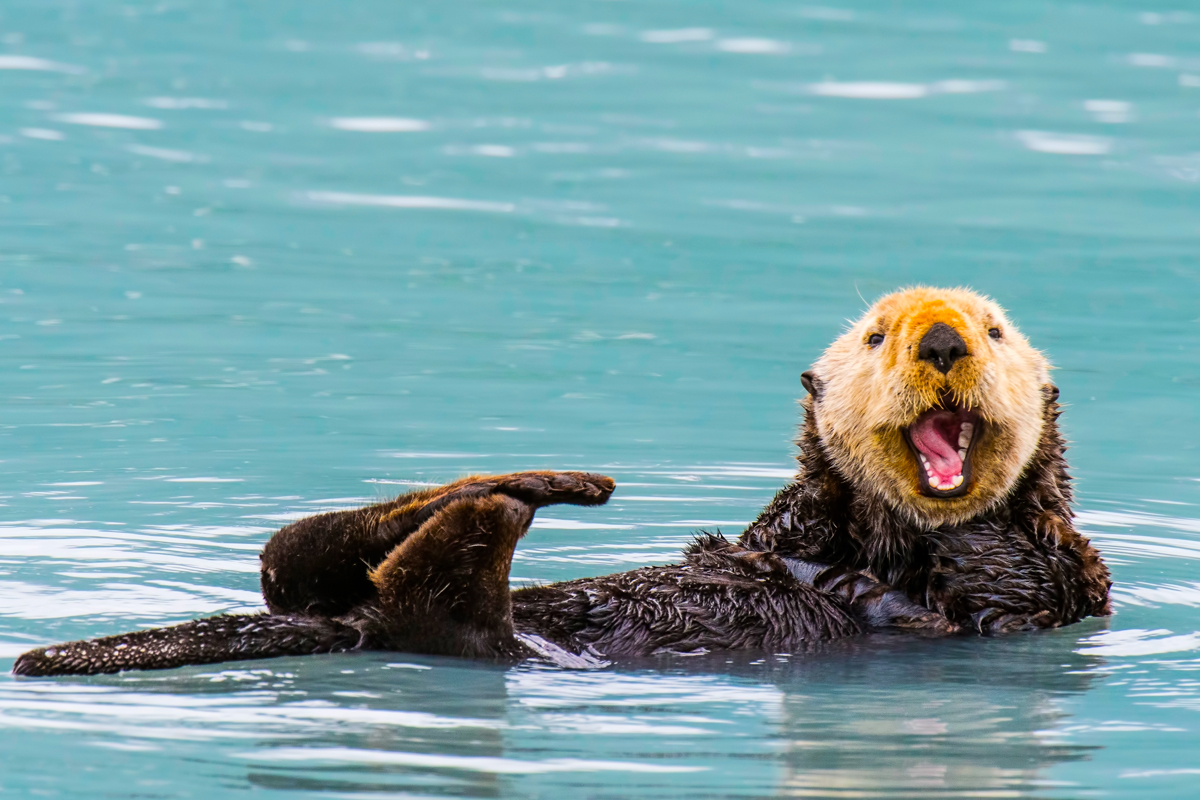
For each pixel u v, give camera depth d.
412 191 47.84
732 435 28.16
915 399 17.09
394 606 16.14
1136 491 25.09
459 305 37.75
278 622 15.93
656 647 16.86
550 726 14.09
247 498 23.52
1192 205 46.22
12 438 26.94
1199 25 65.44
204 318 36.09
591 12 67.38
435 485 19.59
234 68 60.00
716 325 36.03
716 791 12.48
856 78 59.50
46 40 62.62
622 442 27.59
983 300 18.58
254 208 45.97
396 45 63.19
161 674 15.19
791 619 17.38
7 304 36.69
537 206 46.50
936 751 13.55
